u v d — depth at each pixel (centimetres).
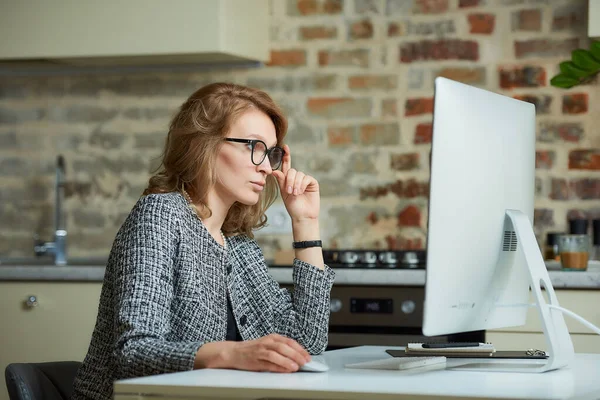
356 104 413
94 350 202
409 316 342
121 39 389
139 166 431
